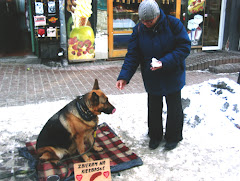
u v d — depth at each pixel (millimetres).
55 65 7797
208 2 9289
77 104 2812
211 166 2936
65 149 2881
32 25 7996
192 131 3748
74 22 7598
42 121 4066
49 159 2850
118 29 8414
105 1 7805
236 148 3299
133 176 2758
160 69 2883
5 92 5367
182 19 9047
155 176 2762
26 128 3818
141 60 3096
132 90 5879
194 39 9555
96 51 8219
